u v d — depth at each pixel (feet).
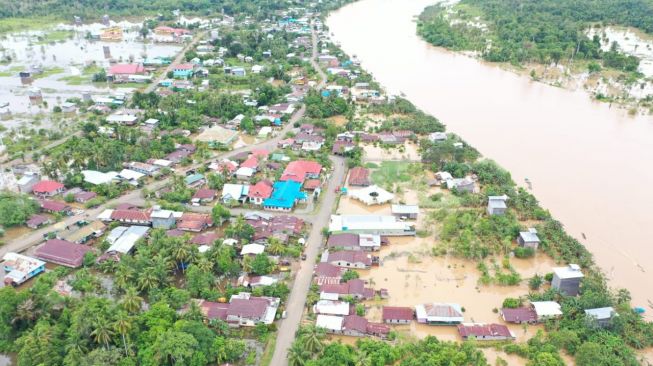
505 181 521.24
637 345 319.06
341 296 357.41
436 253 415.85
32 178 507.71
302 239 421.18
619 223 468.75
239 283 370.12
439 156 565.12
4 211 444.55
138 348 300.40
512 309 347.77
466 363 297.12
